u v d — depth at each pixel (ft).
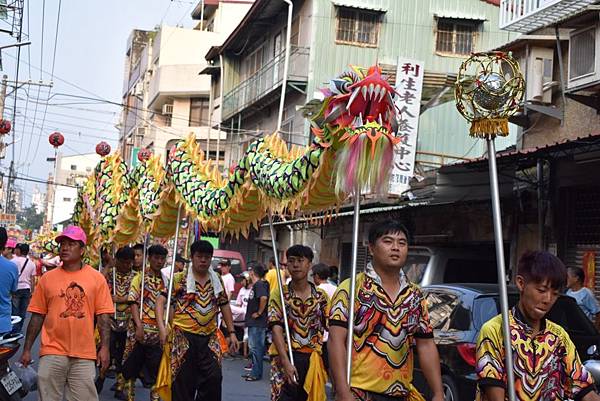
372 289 15.25
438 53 80.89
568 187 43.86
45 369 21.95
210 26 157.69
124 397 32.91
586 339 25.68
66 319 22.09
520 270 12.84
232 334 26.27
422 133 78.38
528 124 52.26
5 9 88.69
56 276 22.47
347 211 58.54
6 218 151.84
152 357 29.66
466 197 48.08
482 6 81.25
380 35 80.53
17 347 25.77
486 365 12.81
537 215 46.01
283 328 22.49
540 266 12.53
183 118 142.20
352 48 80.02
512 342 12.75
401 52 80.53
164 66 143.33
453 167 44.04
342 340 14.97
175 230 29.89
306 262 22.66
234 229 24.91
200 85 140.56
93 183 39.50
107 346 23.03
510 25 46.37
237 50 103.81
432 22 81.00
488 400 12.83
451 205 50.29
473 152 78.43
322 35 79.61
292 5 83.35
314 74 79.00
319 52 79.41
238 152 100.73
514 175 45.52
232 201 23.54
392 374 15.14
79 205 42.22
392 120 17.56
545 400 12.77
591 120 46.73
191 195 26.32
